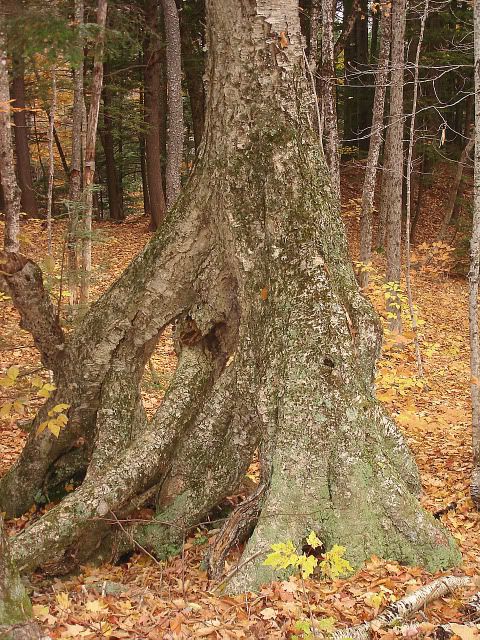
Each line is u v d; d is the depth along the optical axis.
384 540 5.12
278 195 5.51
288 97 5.57
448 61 19.81
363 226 13.85
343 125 30.34
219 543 5.31
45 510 7.18
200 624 4.28
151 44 17.83
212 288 6.13
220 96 5.64
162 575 5.48
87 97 18.20
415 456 9.34
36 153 27.61
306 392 5.14
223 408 5.98
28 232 17.53
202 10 20.02
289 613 4.31
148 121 21.31
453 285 20.48
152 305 6.25
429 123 25.47
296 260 5.41
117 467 5.98
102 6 8.40
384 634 3.97
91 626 4.33
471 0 8.81
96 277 9.52
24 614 3.62
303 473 5.09
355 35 26.94
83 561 5.93
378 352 5.63
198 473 6.06
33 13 5.79
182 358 6.37
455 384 12.63
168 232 6.10
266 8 5.46
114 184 24.19
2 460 8.19
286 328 5.30
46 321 6.59
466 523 6.97
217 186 5.71
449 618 4.35
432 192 29.03
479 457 7.44
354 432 5.16
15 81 18.70
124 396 6.56
